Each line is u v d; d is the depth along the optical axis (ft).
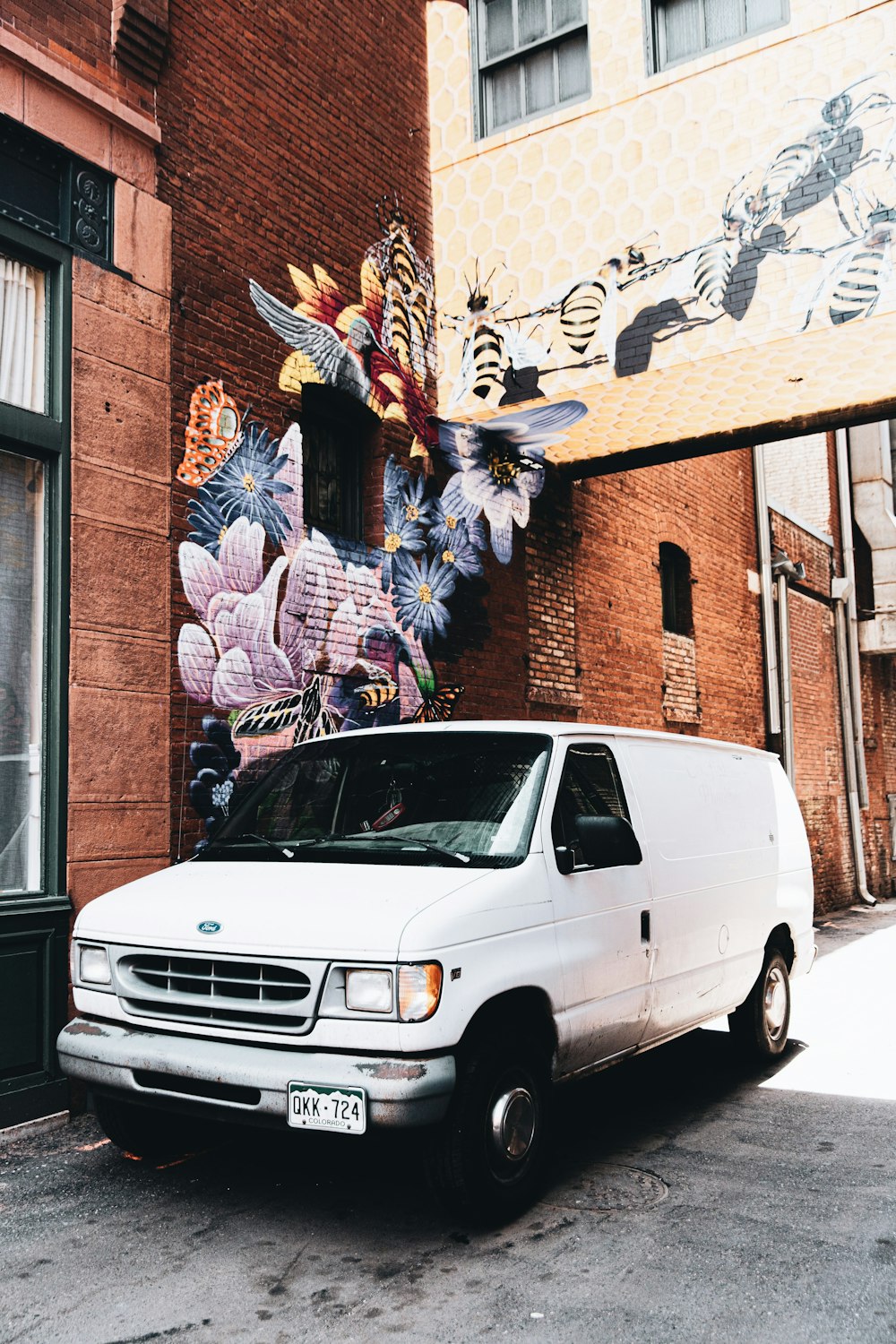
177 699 21.94
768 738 53.06
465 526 32.40
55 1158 16.44
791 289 26.05
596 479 40.14
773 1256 12.83
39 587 19.94
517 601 34.76
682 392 29.63
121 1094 13.73
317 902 13.41
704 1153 16.72
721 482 50.65
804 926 23.91
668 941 17.69
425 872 14.25
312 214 27.12
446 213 31.83
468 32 32.14
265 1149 16.61
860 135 25.49
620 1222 13.83
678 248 27.76
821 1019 27.22
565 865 15.33
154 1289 12.01
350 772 17.08
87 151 21.18
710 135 27.55
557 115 29.99
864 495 67.46
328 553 26.63
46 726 19.58
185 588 22.35
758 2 27.86
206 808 22.38
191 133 23.79
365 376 28.40
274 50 26.48
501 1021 13.62
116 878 20.29
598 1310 11.48
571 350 29.30
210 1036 13.25
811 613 59.98
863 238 25.23
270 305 25.45
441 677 30.71
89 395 20.67
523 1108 13.83
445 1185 12.86
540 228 30.09
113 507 20.93
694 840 19.57
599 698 38.93
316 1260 12.71
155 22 22.50
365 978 12.41
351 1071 12.12
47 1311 11.57
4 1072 17.87
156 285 22.36
